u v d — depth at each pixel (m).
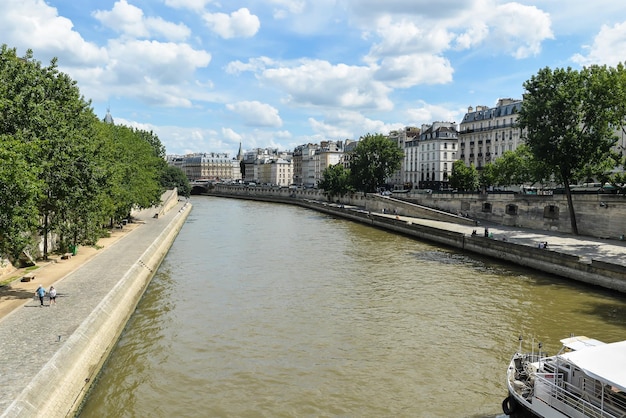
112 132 55.19
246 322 25.64
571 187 67.94
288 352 21.55
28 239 23.08
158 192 73.19
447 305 28.98
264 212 105.81
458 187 90.06
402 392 17.86
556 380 15.27
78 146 30.30
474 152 103.12
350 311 27.69
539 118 48.75
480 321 25.94
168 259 44.12
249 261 43.16
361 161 110.31
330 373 19.42
